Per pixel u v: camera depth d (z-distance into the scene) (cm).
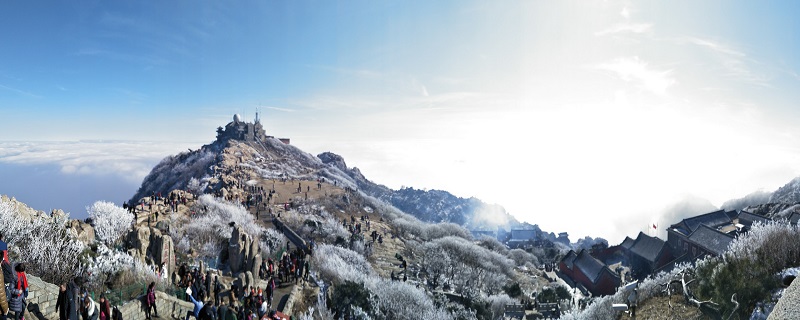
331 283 4144
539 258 13600
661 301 2841
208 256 4516
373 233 9012
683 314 2448
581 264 8800
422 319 4400
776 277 2236
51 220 2856
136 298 2233
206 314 1873
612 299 3338
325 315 3312
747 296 2111
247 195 9506
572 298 6969
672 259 7994
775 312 294
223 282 3259
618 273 7781
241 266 3797
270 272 3688
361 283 4359
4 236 2369
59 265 2419
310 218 8494
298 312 3158
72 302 1642
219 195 9031
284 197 10856
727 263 2480
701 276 2723
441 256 8244
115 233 3709
